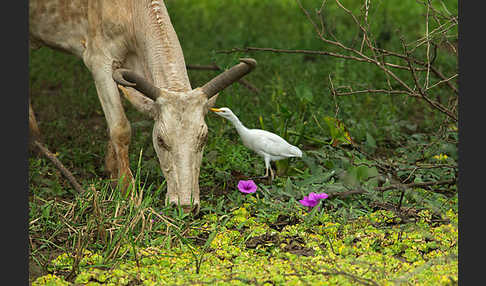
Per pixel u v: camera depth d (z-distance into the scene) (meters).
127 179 10.30
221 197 9.70
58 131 12.92
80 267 7.52
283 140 10.18
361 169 9.94
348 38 16.28
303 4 20.23
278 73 15.29
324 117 11.44
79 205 8.75
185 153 8.52
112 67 10.51
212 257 7.78
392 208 9.16
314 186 9.62
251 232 8.52
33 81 15.85
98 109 14.59
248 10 22.19
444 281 6.77
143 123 12.01
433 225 8.84
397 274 7.19
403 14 20.94
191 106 8.64
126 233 8.04
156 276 7.25
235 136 12.05
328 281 6.86
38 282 7.04
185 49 17.28
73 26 11.05
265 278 6.99
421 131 13.23
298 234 8.47
